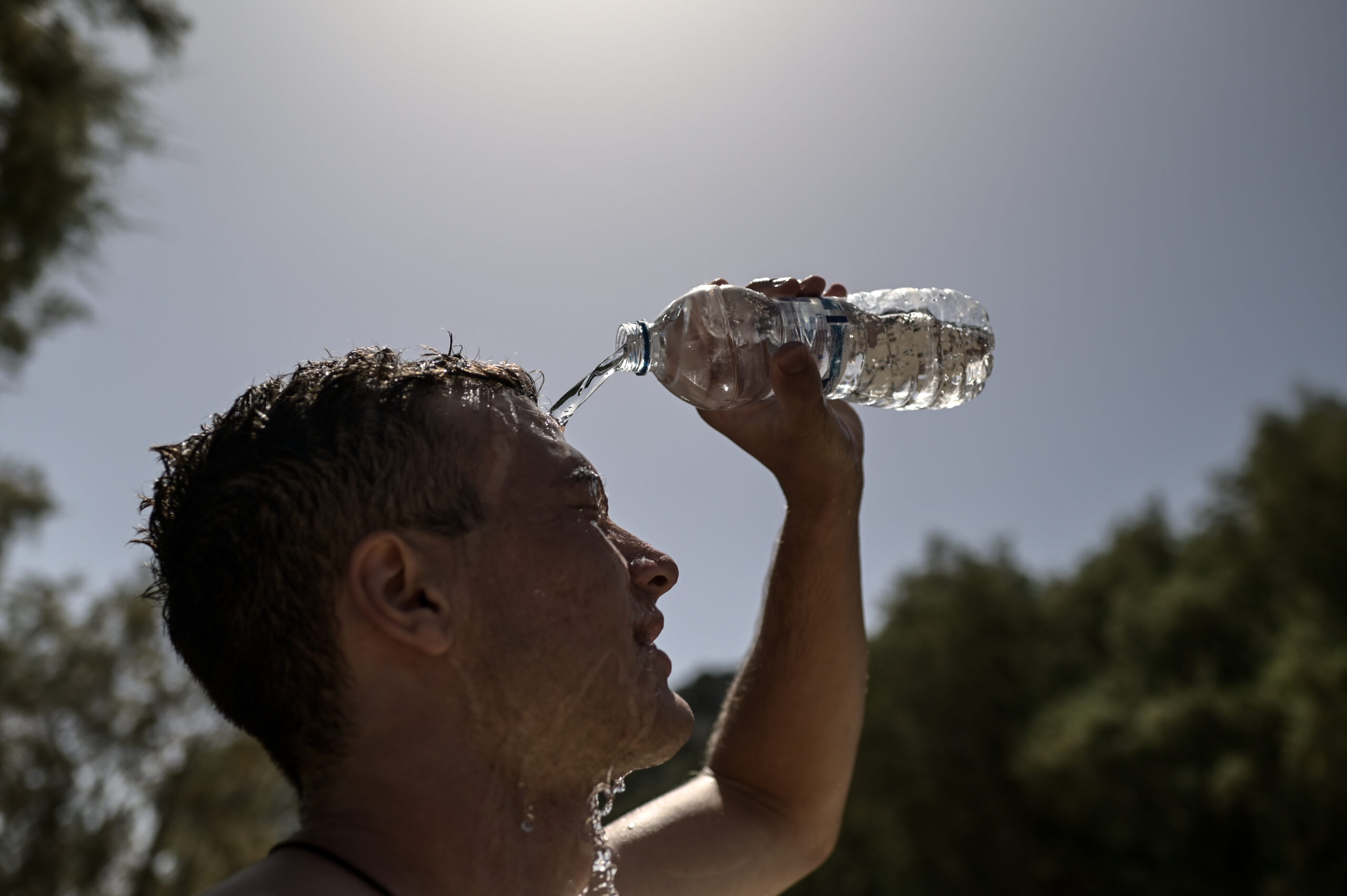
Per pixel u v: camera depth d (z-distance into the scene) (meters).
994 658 22.92
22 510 8.52
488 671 0.98
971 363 2.00
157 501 1.07
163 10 5.20
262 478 0.98
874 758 22.81
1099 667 21.64
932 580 25.52
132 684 15.84
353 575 0.96
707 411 1.58
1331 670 14.74
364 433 0.99
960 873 20.50
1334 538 17.09
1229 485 20.06
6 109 4.99
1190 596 19.17
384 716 0.96
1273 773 15.22
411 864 0.93
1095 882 18.97
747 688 1.69
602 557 1.04
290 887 0.86
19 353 5.43
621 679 1.03
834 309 1.83
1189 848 16.78
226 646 0.98
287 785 1.02
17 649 14.90
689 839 1.51
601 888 1.22
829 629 1.63
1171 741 17.09
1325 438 17.72
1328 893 14.02
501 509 1.01
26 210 5.04
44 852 14.91
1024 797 20.83
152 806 15.73
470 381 1.07
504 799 0.99
